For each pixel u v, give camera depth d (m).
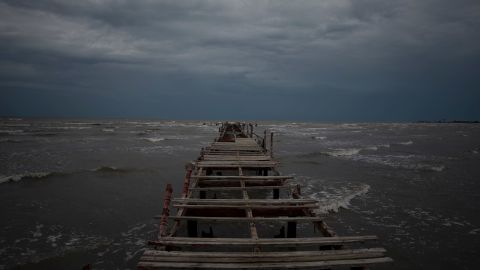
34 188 17.02
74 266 8.77
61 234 10.87
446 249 10.05
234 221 6.22
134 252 9.62
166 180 19.48
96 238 10.59
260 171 16.72
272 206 7.03
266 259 4.46
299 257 4.52
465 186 18.88
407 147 44.19
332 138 60.75
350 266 4.40
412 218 12.95
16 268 8.53
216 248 9.18
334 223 12.24
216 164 10.92
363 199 15.78
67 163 25.08
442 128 123.56
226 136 25.89
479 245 10.38
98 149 34.16
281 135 66.88
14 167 22.88
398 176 21.92
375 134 77.25
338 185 18.75
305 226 11.63
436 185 19.11
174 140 47.38
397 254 9.65
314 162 28.08
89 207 13.77
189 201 7.06
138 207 13.88
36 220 12.12
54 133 54.25
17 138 43.75
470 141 56.22
